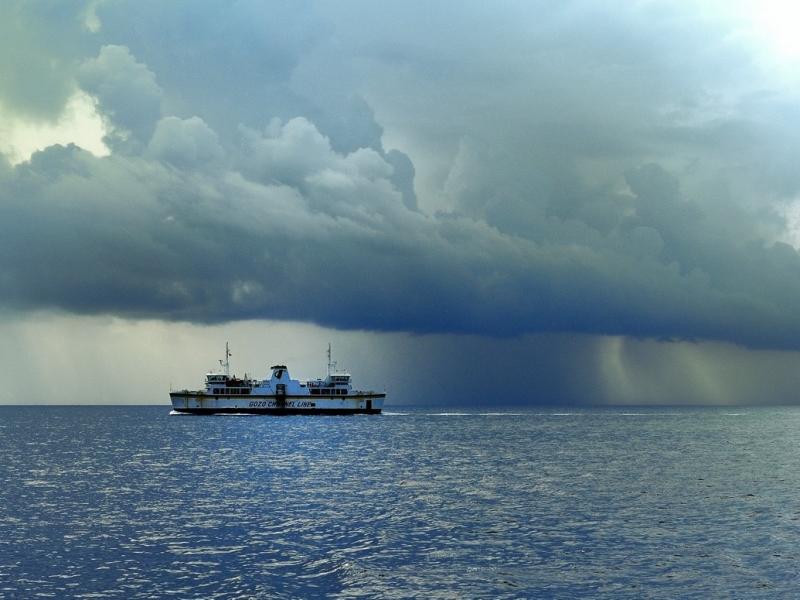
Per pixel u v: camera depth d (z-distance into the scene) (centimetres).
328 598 4194
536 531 5922
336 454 13238
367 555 5125
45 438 18462
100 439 17725
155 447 14888
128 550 5266
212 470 10500
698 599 4175
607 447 15462
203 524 6194
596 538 5672
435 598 4194
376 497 7769
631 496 7894
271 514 6681
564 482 9106
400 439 17538
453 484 8888
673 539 5625
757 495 7975
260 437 17738
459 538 5662
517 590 4341
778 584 4444
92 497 7769
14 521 6353
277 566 4838
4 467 10938
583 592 4297
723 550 5262
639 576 4606
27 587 4388
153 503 7344
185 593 4281
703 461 12106
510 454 13462
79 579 4550
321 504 7275
